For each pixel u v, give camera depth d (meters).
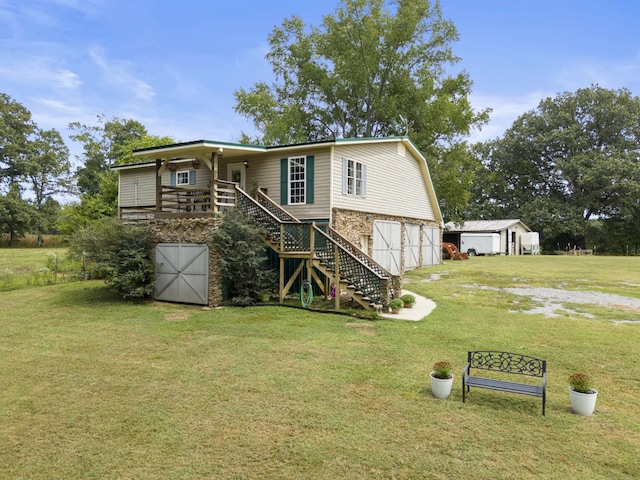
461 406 5.28
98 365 6.98
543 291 14.15
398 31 27.77
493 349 7.61
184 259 12.62
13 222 43.31
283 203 14.67
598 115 46.81
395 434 4.55
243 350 7.70
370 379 6.19
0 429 4.77
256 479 3.75
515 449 4.26
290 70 32.53
